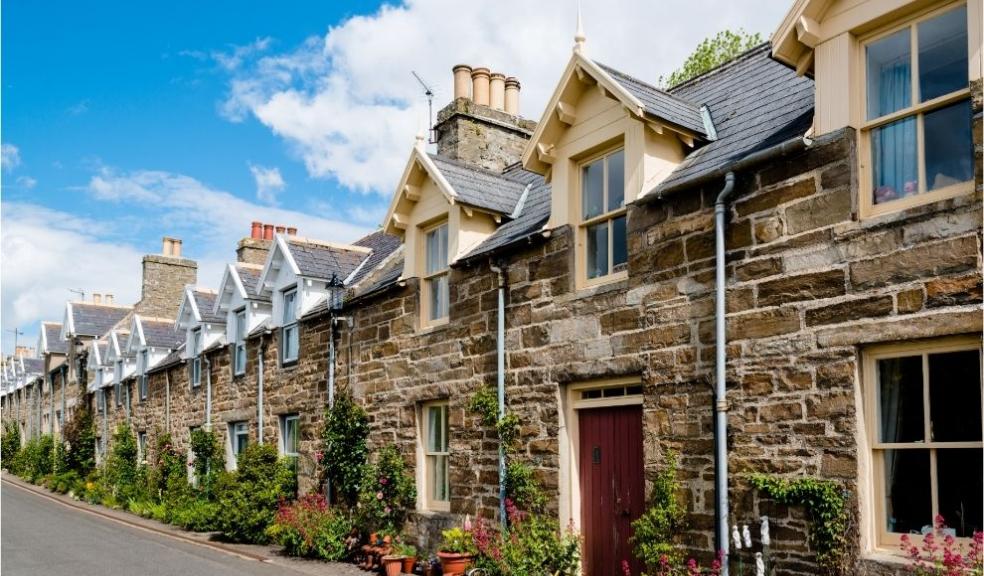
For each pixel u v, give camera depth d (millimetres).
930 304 6562
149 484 24000
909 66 7137
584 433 10109
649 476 8812
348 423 14195
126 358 29656
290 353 17672
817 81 7633
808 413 7332
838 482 7043
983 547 5996
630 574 9297
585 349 9812
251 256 23828
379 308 14070
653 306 8992
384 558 11945
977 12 6469
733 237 8180
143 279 34281
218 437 20828
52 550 15164
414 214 13359
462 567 10727
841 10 7465
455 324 12133
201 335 22688
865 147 7332
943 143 6836
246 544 15797
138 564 13398
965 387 6500
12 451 46562
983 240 6281
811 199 7523
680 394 8594
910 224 6766
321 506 14242
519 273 10969
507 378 10969
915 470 6766
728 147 8945
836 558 6949
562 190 10391
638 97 9297
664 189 8789
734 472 7883
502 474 10812
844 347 7117
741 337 7980
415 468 12828
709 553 8141
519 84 16516
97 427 32969
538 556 9648
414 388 12953
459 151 15414
